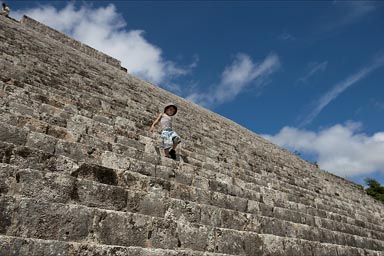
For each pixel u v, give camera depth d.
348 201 15.55
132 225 4.34
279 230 6.96
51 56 11.31
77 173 4.58
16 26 13.16
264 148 16.95
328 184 16.67
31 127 5.36
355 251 8.98
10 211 3.42
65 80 9.58
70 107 7.54
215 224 5.66
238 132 17.33
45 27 16.42
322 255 7.52
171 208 5.16
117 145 6.31
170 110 8.25
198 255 4.68
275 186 10.51
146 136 8.72
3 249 3.06
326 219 9.34
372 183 37.34
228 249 5.40
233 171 9.60
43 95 7.53
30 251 3.21
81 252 3.55
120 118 8.77
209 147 11.06
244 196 7.55
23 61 9.12
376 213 17.00
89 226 3.94
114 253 3.79
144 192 4.97
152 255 4.12
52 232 3.62
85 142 5.90
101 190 4.49
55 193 4.04
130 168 5.71
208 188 6.79
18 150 4.18
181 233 4.85
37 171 4.02
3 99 5.81
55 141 5.07
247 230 6.21
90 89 10.16
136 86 14.45
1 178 3.71
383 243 10.99
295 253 6.75
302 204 9.33
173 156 7.92
